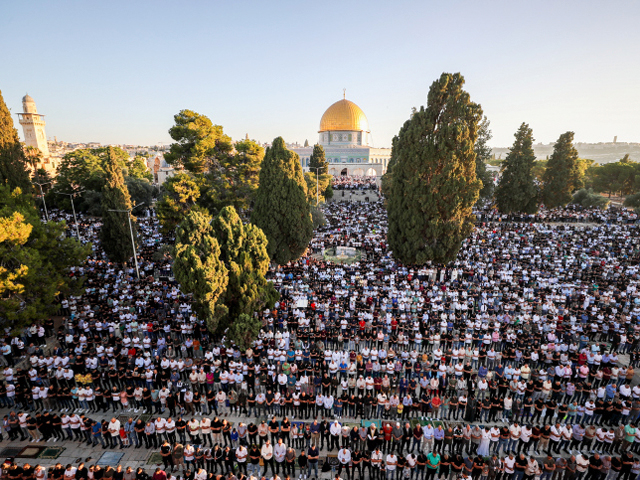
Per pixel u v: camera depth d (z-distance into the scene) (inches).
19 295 843.4
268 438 591.8
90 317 960.3
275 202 1364.4
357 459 510.6
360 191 3383.4
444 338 831.7
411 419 657.0
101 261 1448.1
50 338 939.3
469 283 1208.8
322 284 1160.8
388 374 741.3
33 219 941.2
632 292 1111.0
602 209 2561.5
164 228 1498.5
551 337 826.2
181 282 816.9
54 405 689.6
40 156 2432.3
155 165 5388.8
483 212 2440.9
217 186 1609.3
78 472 475.8
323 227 2030.0
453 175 1293.1
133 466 553.6
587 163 4596.5
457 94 1322.6
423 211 1363.2
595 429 609.0
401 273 1320.1
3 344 850.1
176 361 734.5
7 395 690.2
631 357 791.7
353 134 4712.1
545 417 626.8
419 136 1365.7
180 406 662.5
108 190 1331.2
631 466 504.4
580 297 1073.5
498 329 871.1
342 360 748.0
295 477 542.9
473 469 510.6
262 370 725.9
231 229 896.9
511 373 690.8
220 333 870.4
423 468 510.0
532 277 1238.9
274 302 949.2
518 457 510.9
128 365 749.3
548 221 2315.5
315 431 569.6
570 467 510.0
